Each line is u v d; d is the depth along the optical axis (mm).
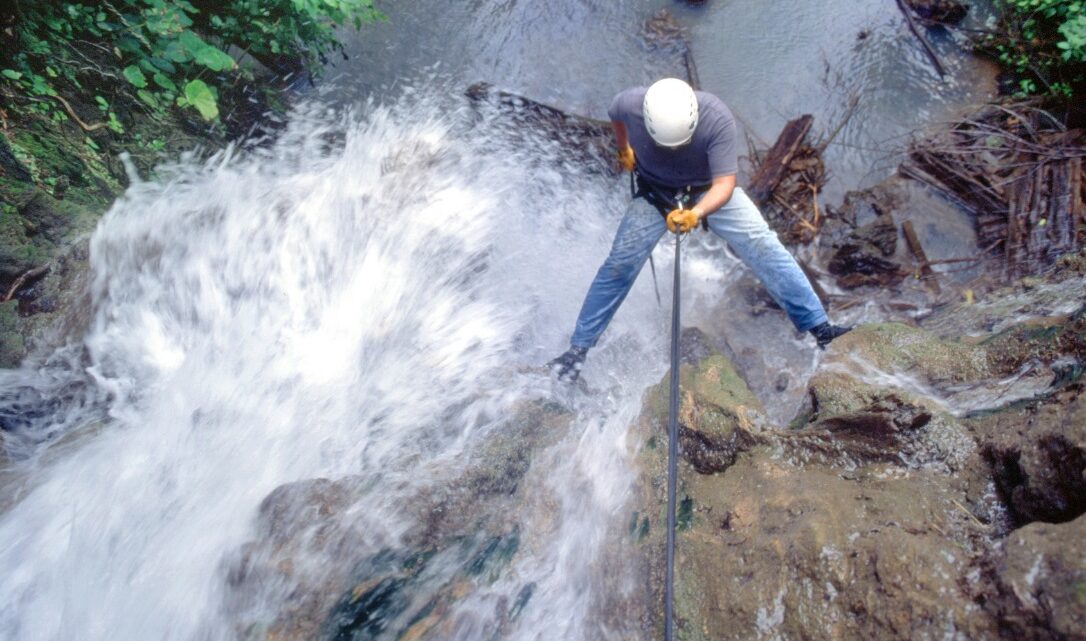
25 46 5414
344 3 6301
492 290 5270
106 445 4066
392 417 4074
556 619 3072
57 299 4781
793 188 6090
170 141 5922
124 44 5629
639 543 3211
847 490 3002
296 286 5059
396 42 7352
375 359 4590
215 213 5352
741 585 2842
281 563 3182
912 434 3094
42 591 3365
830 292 5520
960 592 2473
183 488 3789
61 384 4465
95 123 5637
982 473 2908
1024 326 3711
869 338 3936
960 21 7289
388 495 3389
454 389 4250
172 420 4215
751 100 6906
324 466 3814
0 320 4629
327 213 5438
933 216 5879
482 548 3275
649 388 3924
